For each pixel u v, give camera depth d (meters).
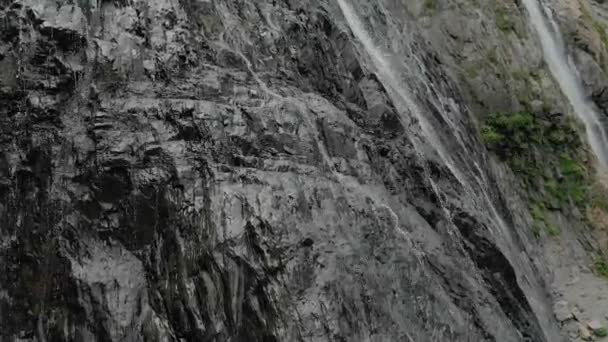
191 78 10.40
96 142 9.44
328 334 8.34
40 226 9.34
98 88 9.93
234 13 11.95
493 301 11.44
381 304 9.16
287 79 11.62
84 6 10.66
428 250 10.94
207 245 8.70
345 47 13.17
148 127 9.56
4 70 10.12
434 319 9.73
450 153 14.70
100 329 8.51
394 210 10.87
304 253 8.88
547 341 12.76
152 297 8.76
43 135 9.70
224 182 9.14
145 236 9.09
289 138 10.23
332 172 10.37
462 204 12.98
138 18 10.80
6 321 9.12
